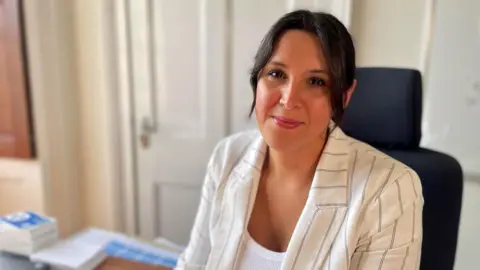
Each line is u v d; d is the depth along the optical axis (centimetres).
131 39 169
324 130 75
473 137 130
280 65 68
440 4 128
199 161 172
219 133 166
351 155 78
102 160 183
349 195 74
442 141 134
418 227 70
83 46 174
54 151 172
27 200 171
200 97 166
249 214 82
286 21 68
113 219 187
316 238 73
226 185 88
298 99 68
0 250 104
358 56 142
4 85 160
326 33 65
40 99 162
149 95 172
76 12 171
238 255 79
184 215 180
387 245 69
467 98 129
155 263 105
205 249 92
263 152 86
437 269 87
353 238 70
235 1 153
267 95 70
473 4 124
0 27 155
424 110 135
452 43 128
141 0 164
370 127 95
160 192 181
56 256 101
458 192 87
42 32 160
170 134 173
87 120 181
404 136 93
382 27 138
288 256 73
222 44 158
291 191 81
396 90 92
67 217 183
